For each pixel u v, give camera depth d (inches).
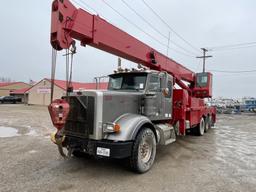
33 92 1748.3
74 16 182.2
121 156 172.4
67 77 183.9
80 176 181.0
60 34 169.3
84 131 182.2
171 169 204.8
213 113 548.1
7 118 663.1
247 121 799.7
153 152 208.5
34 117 705.6
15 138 343.6
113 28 223.5
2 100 1910.7
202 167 212.8
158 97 242.7
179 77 366.0
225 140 373.7
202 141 359.9
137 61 276.8
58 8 167.5
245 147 315.6
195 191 156.8
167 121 275.1
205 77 446.3
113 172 192.1
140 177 182.2
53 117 161.8
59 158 229.9
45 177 177.2
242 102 1763.0
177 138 387.9
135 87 235.8
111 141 175.6
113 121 188.9
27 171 189.9
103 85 266.4
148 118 217.8
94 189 156.9
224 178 183.8
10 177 175.6
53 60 171.5
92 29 198.5
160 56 309.3
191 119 355.3
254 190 160.7
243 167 215.9
